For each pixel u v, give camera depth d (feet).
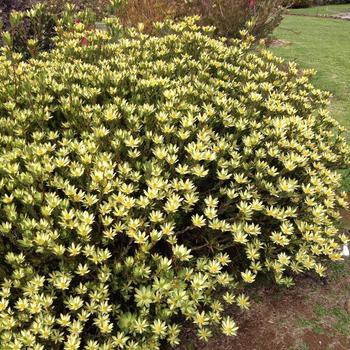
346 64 28.17
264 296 9.71
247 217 8.18
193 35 13.43
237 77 12.29
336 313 9.38
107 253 7.27
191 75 11.95
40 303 6.81
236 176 8.53
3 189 7.78
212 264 7.76
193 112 9.43
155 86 10.15
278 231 9.25
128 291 7.77
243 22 23.12
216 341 8.70
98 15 22.09
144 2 22.53
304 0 69.10
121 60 11.98
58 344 7.00
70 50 12.69
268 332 8.91
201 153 8.13
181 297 7.18
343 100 21.62
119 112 9.59
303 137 10.14
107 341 7.29
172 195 7.73
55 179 7.82
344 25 47.62
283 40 36.17
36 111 9.37
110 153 8.25
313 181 9.18
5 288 7.01
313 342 8.73
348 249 11.18
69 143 8.70
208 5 23.50
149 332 7.48
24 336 6.48
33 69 11.62
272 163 9.80
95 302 7.30
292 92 12.78
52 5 18.30
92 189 7.72
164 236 7.99
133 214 7.72
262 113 10.97
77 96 9.86
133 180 8.07
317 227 9.14
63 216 7.18
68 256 7.30
